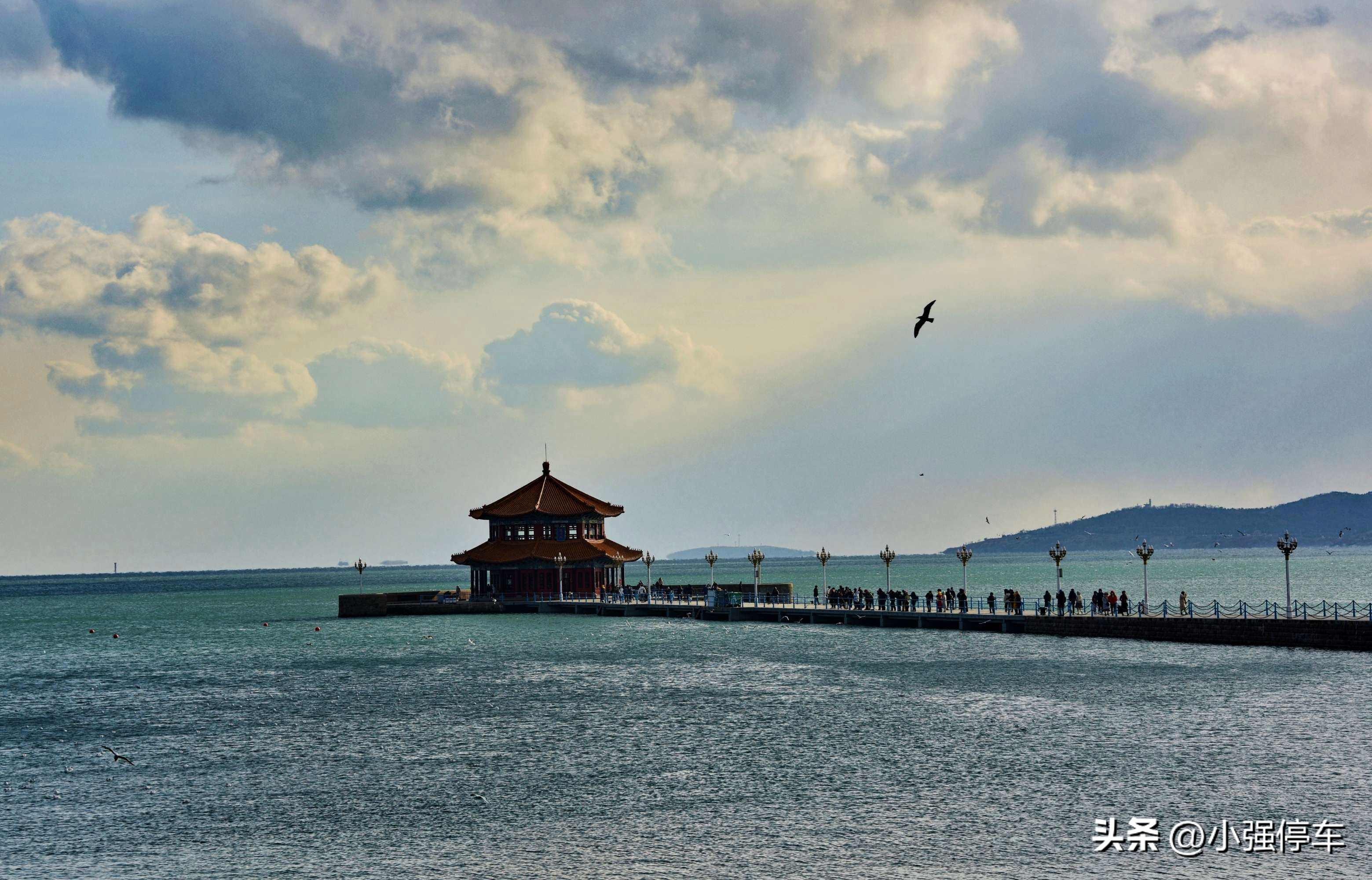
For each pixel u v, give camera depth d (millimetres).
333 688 89938
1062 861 43219
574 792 54094
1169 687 77250
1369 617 94750
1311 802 49562
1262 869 42125
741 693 82500
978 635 116438
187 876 43438
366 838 47719
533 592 170875
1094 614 111625
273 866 44438
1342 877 41281
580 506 173625
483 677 94375
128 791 56406
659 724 70562
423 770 59375
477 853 45500
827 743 63656
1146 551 106250
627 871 43125
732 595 151125
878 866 43094
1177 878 41375
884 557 139125
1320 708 68125
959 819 48500
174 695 88562
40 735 71750
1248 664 86250
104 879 43281
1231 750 58750
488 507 175000
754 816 49625
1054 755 58938
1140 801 50375
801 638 121812
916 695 78938
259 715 77562
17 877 43719
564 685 88500
